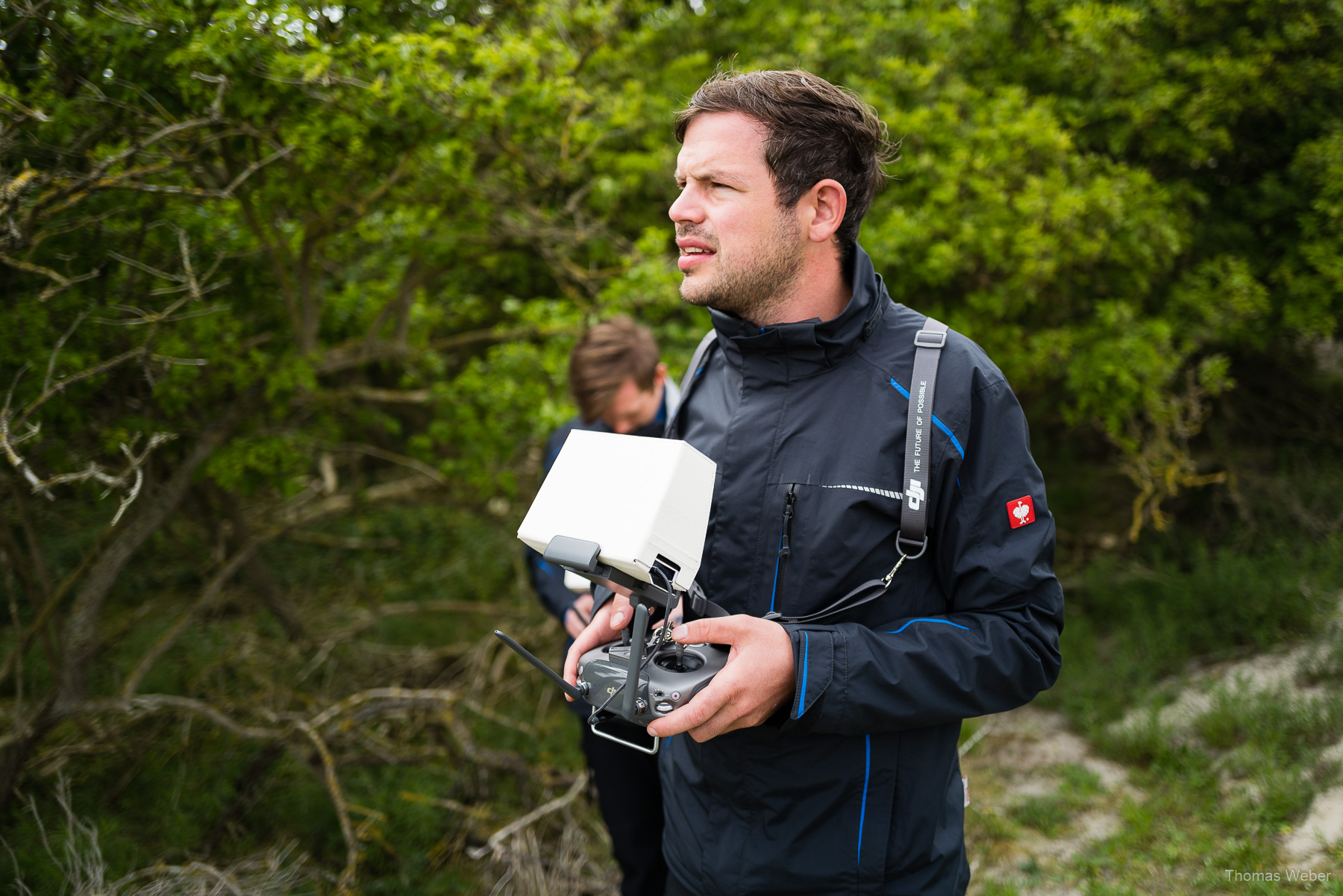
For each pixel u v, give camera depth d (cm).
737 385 135
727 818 133
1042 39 430
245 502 429
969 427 120
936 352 122
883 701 111
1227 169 441
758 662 108
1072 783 306
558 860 282
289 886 246
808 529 122
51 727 272
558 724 378
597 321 357
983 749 341
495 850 274
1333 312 402
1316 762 268
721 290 122
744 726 111
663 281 358
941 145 402
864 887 124
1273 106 398
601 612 136
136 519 286
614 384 231
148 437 274
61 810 267
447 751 322
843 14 444
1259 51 390
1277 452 456
